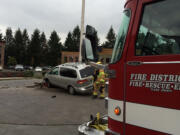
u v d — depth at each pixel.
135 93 1.82
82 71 9.91
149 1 1.85
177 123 1.53
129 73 1.88
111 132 2.02
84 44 2.42
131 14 1.97
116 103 1.99
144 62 1.78
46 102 8.09
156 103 1.66
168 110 1.58
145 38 1.85
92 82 9.97
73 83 9.88
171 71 1.60
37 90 11.38
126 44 1.95
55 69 11.41
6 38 87.62
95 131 2.66
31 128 4.92
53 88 12.07
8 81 16.94
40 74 23.45
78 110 6.84
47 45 87.12
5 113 6.27
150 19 1.85
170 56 1.62
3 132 4.61
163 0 1.79
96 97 9.19
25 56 79.38
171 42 1.72
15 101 8.17
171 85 1.58
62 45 90.06
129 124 1.85
